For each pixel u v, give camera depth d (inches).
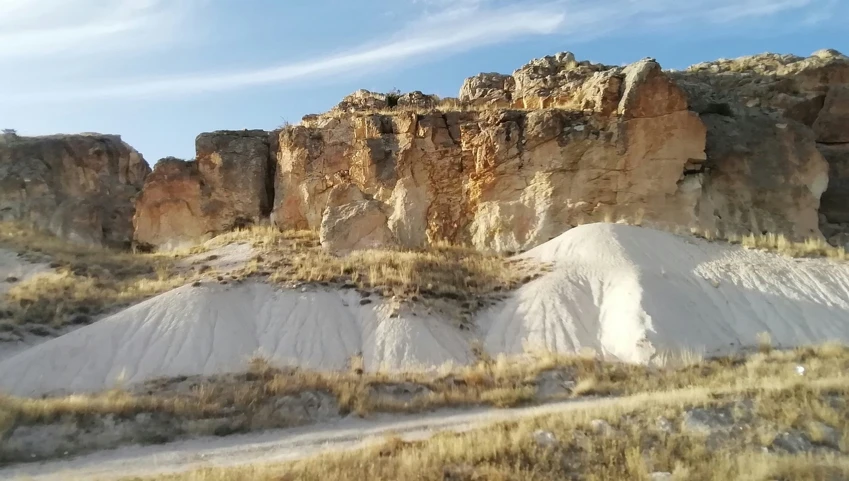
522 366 828.6
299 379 748.6
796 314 984.9
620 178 1301.7
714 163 1379.2
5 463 545.3
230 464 525.7
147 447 595.5
